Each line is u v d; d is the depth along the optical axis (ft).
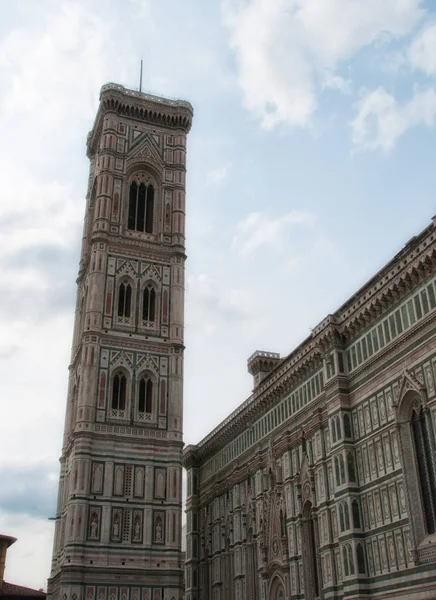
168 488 276.62
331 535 209.56
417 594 169.37
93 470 269.23
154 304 311.68
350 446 205.98
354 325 214.48
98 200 322.75
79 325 332.19
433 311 178.81
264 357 319.88
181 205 337.72
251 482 276.62
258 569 256.93
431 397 175.52
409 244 190.80
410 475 179.93
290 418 249.14
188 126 360.69
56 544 289.74
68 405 320.29
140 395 290.97
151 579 258.16
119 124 345.31
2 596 311.27
